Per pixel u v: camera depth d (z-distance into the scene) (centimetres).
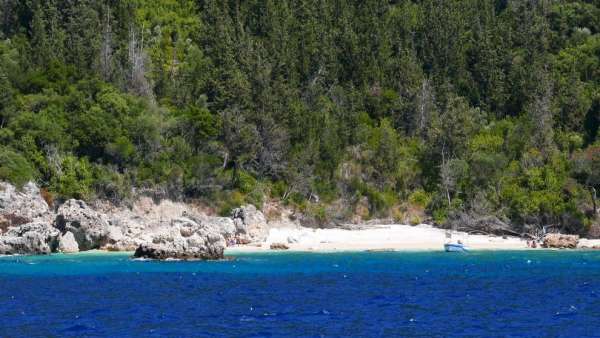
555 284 16738
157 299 14738
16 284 16388
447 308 13812
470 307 13912
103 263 19512
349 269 19000
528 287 16275
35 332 11900
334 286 16312
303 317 13000
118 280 17000
